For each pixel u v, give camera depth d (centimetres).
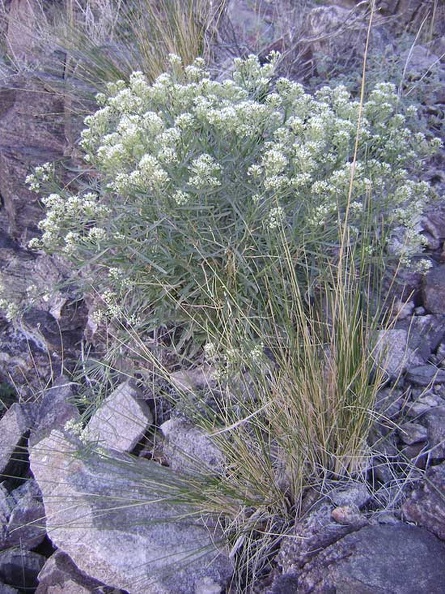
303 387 266
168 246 320
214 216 317
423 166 407
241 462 279
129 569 270
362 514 256
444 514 247
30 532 323
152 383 324
